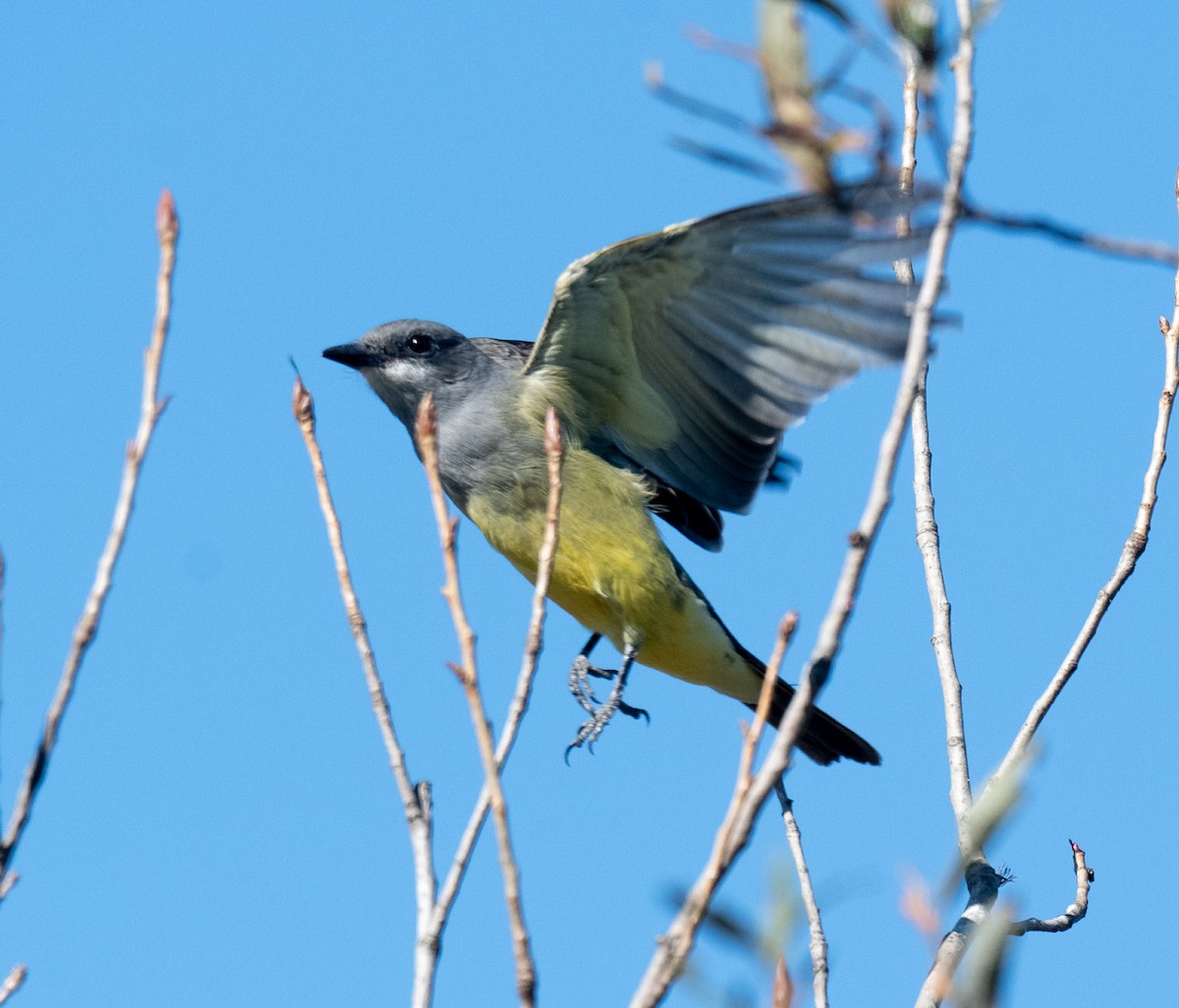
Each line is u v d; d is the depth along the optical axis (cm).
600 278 1163
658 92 432
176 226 554
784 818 783
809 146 434
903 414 532
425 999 551
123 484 538
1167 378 900
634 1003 492
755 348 1144
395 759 618
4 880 509
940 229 522
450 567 530
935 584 902
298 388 669
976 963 505
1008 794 537
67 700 523
